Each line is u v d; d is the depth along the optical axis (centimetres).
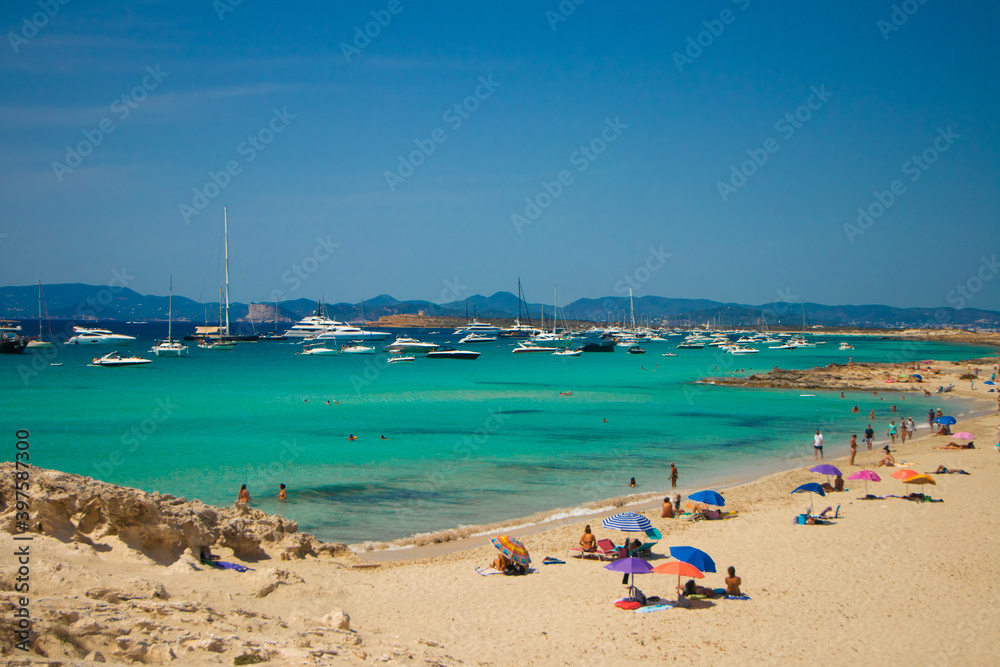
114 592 1315
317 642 1306
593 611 1720
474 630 1589
